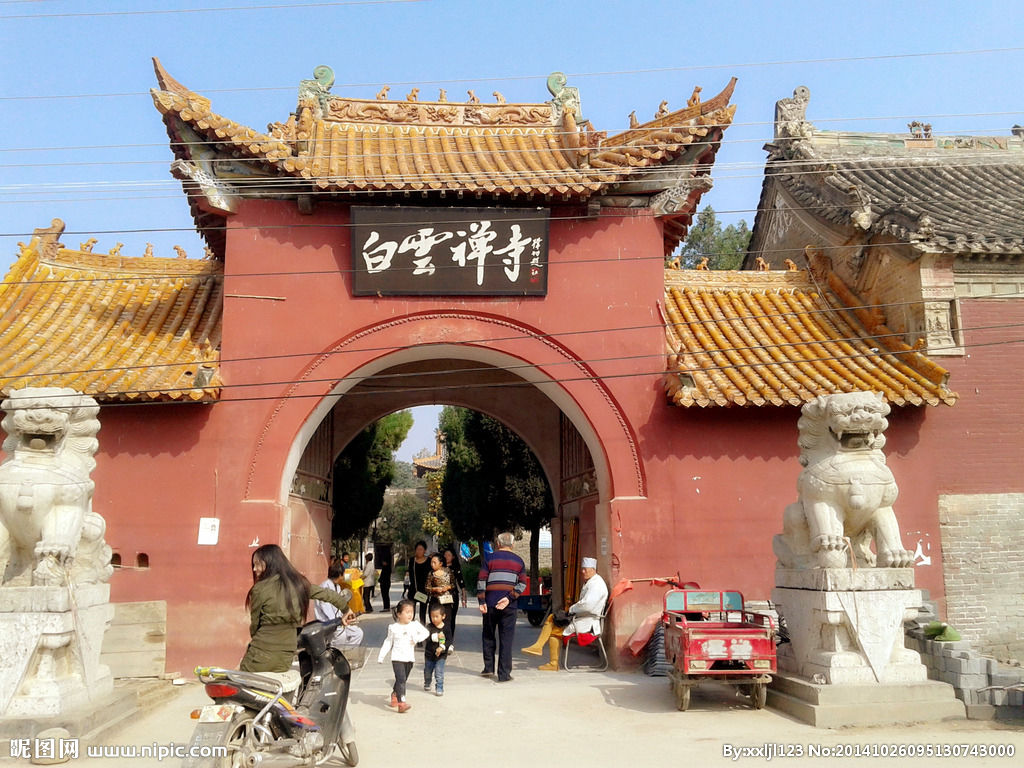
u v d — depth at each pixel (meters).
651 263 13.48
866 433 9.62
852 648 9.16
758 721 8.98
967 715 8.89
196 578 12.00
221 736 5.93
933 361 13.66
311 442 14.90
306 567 14.55
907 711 8.76
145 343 13.20
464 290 13.00
